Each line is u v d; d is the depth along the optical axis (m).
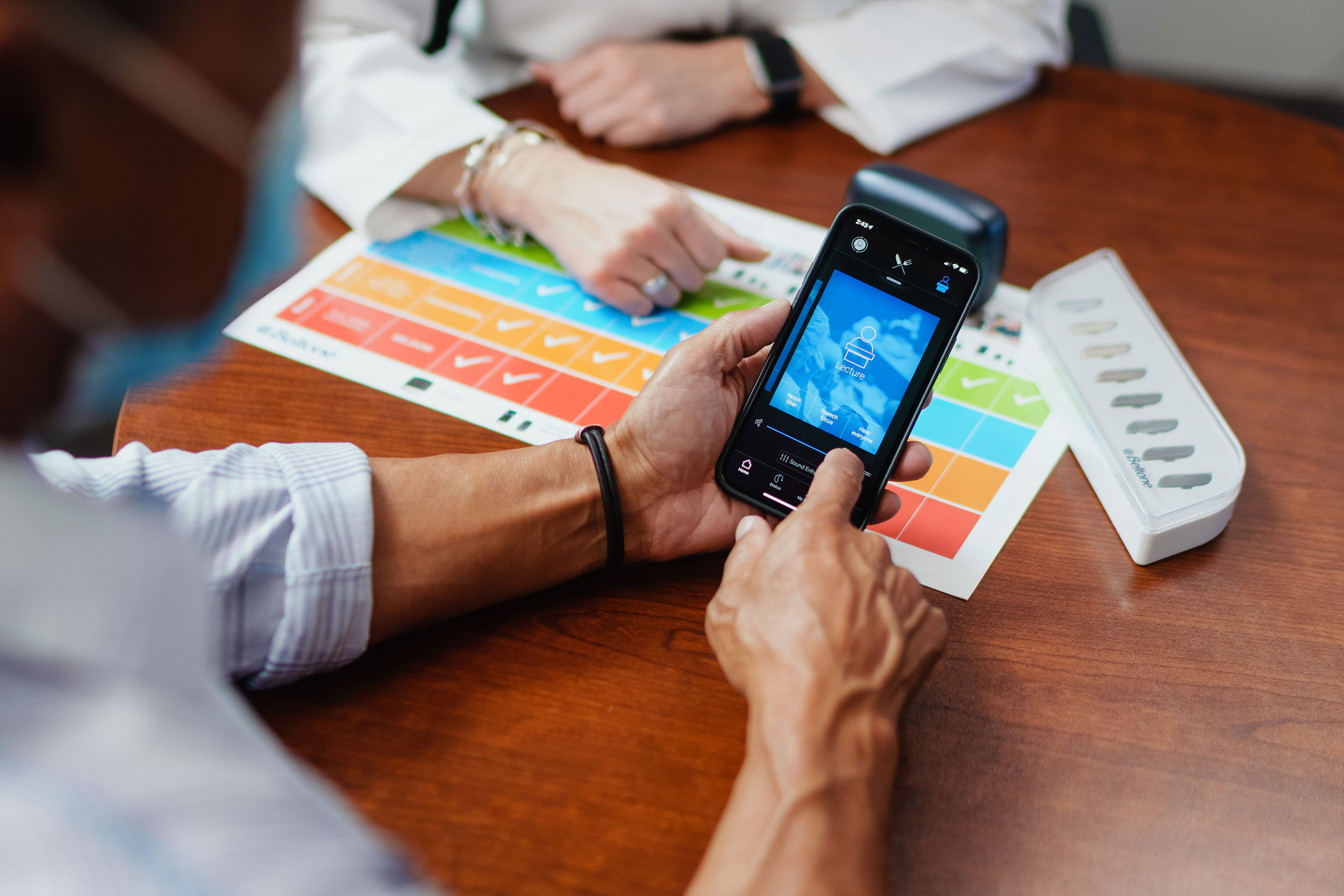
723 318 0.67
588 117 1.05
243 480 0.56
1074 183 1.00
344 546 0.55
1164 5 2.45
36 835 0.25
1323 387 0.79
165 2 0.26
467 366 0.79
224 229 0.32
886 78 1.05
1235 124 1.09
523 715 0.56
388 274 0.88
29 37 0.24
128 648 0.28
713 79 1.06
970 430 0.75
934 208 0.81
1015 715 0.57
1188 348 0.82
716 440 0.66
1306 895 0.50
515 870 0.49
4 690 0.26
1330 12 2.32
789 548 0.55
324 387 0.76
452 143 0.92
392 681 0.58
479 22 1.14
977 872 0.50
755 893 0.43
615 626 0.62
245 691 0.57
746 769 0.48
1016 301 0.87
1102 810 0.53
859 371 0.66
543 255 0.92
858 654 0.51
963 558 0.66
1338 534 0.68
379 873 0.30
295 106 0.34
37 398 0.32
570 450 0.65
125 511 0.32
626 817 0.52
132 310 0.31
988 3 1.08
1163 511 0.65
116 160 0.28
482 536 0.60
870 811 0.46
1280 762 0.55
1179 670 0.60
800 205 0.98
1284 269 0.90
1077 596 0.64
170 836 0.26
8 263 0.27
